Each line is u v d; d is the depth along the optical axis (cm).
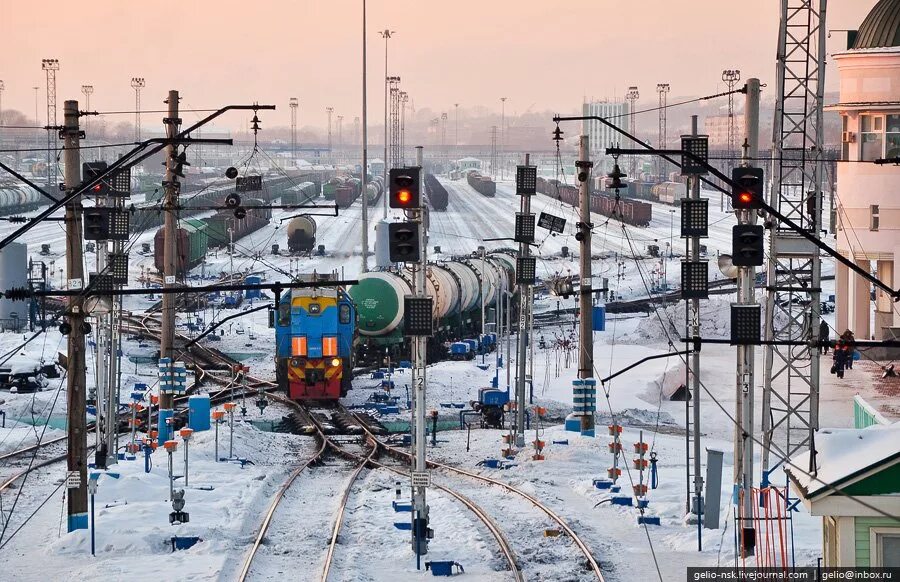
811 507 5159
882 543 5147
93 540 7450
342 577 6800
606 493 9244
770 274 9006
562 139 8119
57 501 9112
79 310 8062
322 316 14225
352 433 12862
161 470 10025
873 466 5078
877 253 16575
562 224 11788
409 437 12469
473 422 13688
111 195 9688
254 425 13500
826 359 16988
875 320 17212
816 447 5716
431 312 7506
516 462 10819
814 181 9138
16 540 7888
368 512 8725
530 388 14212
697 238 8388
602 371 16725
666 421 13712
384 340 17050
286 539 7850
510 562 7062
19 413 13812
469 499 9119
